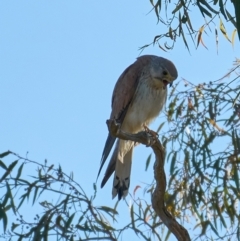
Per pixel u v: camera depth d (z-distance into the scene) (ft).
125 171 42.01
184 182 37.83
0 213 32.58
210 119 37.96
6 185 33.19
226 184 37.29
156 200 33.37
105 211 33.71
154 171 33.60
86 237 33.09
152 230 35.65
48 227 32.63
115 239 33.19
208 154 37.22
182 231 33.17
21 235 32.68
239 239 36.50
